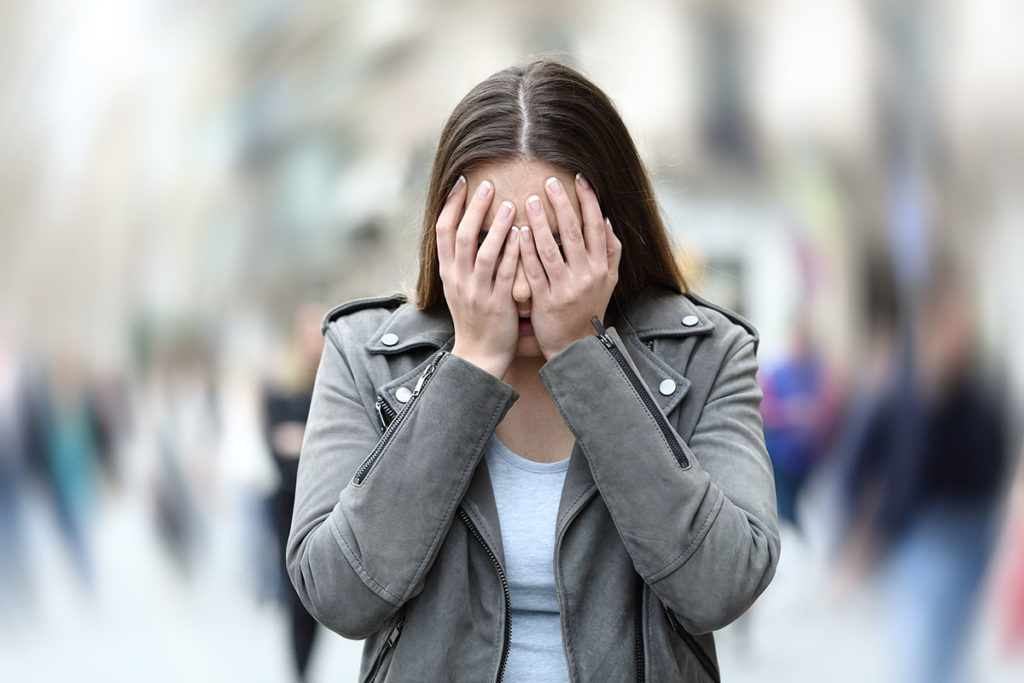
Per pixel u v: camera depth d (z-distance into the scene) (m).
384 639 1.74
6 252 15.95
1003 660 5.85
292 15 15.89
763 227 14.03
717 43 14.29
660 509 1.64
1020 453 10.38
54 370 15.46
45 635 7.51
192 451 13.60
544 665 1.73
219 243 15.93
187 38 16.25
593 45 14.54
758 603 7.34
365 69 15.81
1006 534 8.54
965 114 13.85
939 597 7.00
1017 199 13.69
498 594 1.72
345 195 15.55
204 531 10.60
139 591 8.70
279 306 15.72
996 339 12.68
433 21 15.59
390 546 1.64
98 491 12.75
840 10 14.02
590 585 1.72
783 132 14.19
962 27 13.77
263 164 16.17
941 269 13.52
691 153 14.21
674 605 1.65
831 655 6.34
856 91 14.11
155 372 15.56
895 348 12.60
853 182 14.02
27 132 16.33
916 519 9.51
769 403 7.85
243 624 7.53
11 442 14.21
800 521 7.54
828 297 13.53
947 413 11.12
